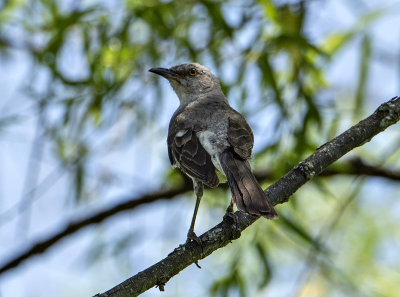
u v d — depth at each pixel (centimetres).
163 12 1145
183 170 939
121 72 1191
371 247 1337
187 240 848
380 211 1398
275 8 1075
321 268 1188
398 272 1304
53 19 1206
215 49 1162
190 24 1177
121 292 716
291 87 1124
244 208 770
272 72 1093
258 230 1113
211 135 938
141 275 734
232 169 880
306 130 1090
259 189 805
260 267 1170
